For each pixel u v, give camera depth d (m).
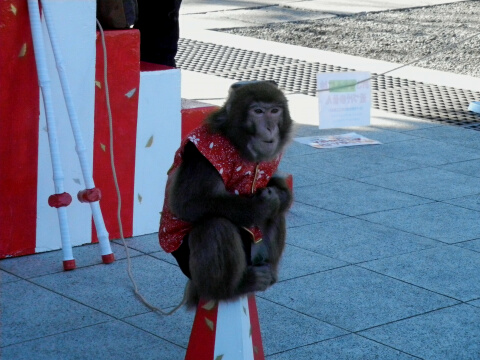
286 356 5.40
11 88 6.48
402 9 21.58
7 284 6.39
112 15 6.91
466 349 5.61
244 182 4.57
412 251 7.29
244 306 4.72
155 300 6.21
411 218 8.11
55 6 6.52
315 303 6.21
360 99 9.60
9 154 6.61
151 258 7.00
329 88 9.46
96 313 5.97
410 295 6.41
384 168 9.62
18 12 6.38
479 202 8.64
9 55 6.41
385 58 15.63
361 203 8.48
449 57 16.00
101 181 7.11
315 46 16.44
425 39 17.64
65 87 6.53
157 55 8.34
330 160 9.85
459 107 12.42
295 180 9.11
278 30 17.94
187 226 4.70
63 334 5.63
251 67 14.12
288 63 14.60
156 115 7.28
